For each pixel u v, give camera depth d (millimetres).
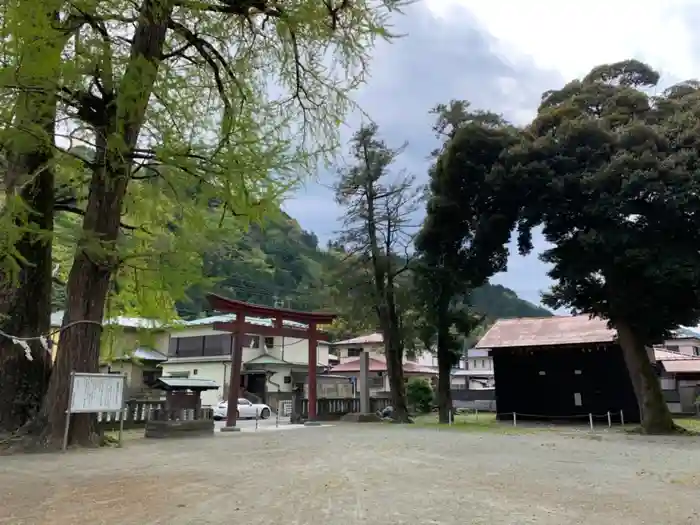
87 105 8898
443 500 5277
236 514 4598
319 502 5121
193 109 9992
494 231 16594
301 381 33031
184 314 38375
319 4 8641
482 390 32781
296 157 8398
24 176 7914
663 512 4938
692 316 15023
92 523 4266
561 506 5117
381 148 21922
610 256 14789
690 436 13742
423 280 19438
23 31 5848
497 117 19500
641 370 15555
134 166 9398
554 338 22406
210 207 9070
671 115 15648
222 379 30484
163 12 8461
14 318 10156
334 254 21688
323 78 10109
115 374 10008
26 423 9578
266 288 40219
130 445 10531
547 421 21406
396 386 20562
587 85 17672
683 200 12773
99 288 9992
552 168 15320
